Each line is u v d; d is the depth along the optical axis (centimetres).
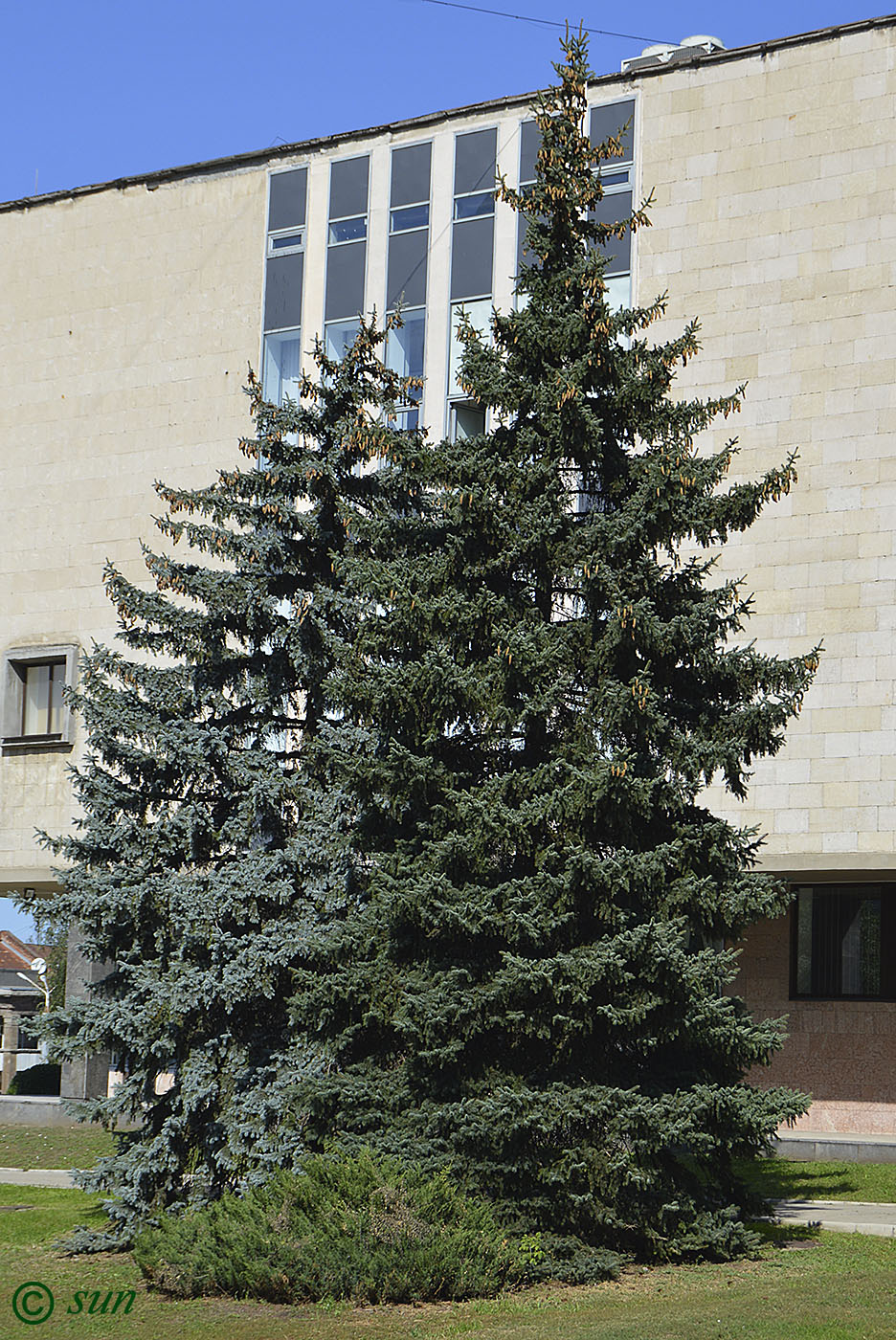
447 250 3127
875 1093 2905
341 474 2059
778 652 2716
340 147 3256
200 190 3381
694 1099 1595
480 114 3136
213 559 3209
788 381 2775
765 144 2852
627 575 1733
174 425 3334
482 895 1641
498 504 1759
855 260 2756
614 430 1844
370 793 1767
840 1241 1708
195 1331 1356
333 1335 1329
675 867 1692
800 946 3020
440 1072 1662
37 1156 2730
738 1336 1260
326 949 1756
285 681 2017
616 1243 1608
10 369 3516
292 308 3250
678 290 2878
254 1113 1773
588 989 1566
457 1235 1487
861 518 2694
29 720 3422
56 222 3522
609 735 1697
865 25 2800
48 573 3412
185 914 1877
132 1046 1855
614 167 2958
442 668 1695
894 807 2616
